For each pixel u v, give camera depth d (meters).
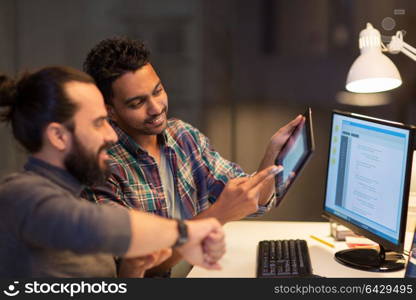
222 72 3.02
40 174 1.09
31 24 3.07
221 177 1.83
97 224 0.95
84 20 3.07
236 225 2.00
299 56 2.95
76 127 1.07
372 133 1.54
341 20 2.89
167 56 3.05
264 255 1.60
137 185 1.65
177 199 1.75
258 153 3.01
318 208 2.90
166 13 3.03
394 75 1.67
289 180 1.44
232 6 2.97
